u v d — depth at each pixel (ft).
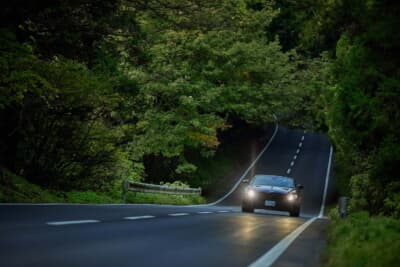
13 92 75.61
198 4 99.66
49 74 77.61
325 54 124.57
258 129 309.63
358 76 70.18
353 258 34.78
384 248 35.47
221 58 180.75
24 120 86.38
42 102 84.07
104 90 89.35
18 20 77.61
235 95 188.03
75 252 31.96
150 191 127.13
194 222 61.36
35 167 90.74
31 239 35.32
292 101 210.18
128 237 41.50
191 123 169.48
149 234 45.01
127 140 108.47
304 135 342.44
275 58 203.72
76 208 65.05
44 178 91.81
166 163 182.80
